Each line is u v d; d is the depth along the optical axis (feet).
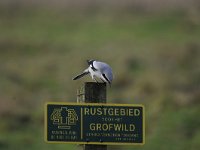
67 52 131.23
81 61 121.08
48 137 32.14
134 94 98.17
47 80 113.29
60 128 32.24
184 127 81.56
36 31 151.33
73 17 160.97
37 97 102.99
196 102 87.97
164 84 98.89
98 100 32.91
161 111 87.04
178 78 102.47
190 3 125.39
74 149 77.71
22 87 108.99
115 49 125.70
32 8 170.50
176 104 87.92
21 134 86.07
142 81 101.50
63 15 163.53
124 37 140.97
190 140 78.33
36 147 81.15
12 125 88.84
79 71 116.78
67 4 169.07
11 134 85.97
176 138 79.15
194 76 103.81
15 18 163.12
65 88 108.27
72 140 32.27
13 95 101.65
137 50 122.83
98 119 32.40
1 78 113.09
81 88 33.50
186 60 114.32
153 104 91.25
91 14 162.61
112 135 32.42
